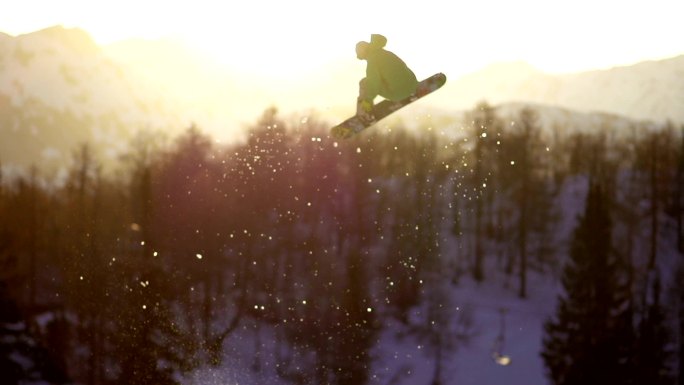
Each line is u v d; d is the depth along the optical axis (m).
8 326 34.78
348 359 34.09
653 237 63.34
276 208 36.19
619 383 42.47
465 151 34.34
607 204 46.06
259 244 35.41
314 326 34.06
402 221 36.50
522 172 59.12
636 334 44.19
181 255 35.12
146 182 39.38
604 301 43.53
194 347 30.77
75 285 34.62
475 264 56.78
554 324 44.44
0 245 40.69
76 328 32.94
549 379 44.25
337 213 36.19
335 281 35.09
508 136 58.94
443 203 36.38
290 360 32.56
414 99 9.58
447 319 40.50
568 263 44.84
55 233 43.78
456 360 45.41
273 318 33.66
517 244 60.28
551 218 61.03
